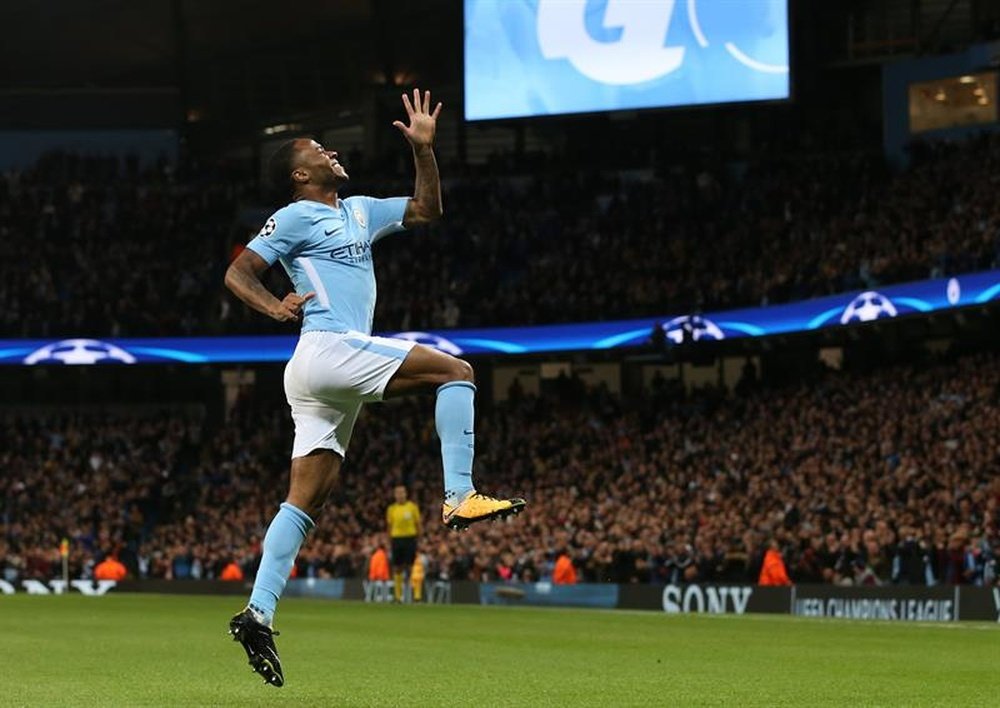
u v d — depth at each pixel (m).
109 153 52.44
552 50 39.00
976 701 8.16
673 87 37.75
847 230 38.00
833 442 31.67
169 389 49.06
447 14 49.03
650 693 8.68
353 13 49.25
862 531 26.45
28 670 10.48
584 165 47.03
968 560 24.64
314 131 53.56
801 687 9.19
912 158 39.47
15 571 38.34
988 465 27.25
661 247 42.38
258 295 7.40
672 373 44.28
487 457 40.19
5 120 52.69
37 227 48.09
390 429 42.31
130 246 47.75
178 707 7.50
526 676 10.16
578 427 39.91
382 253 45.81
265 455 43.34
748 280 38.16
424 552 34.50
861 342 38.38
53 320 44.91
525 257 44.97
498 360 44.28
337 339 7.44
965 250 32.22
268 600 7.32
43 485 43.06
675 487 33.56
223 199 48.94
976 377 31.03
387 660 12.04
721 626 18.58
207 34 50.31
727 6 37.28
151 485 42.81
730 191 43.34
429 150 7.98
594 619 20.88
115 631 16.52
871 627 18.38
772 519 29.27
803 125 46.12
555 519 34.22
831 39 45.56
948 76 41.28
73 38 50.12
